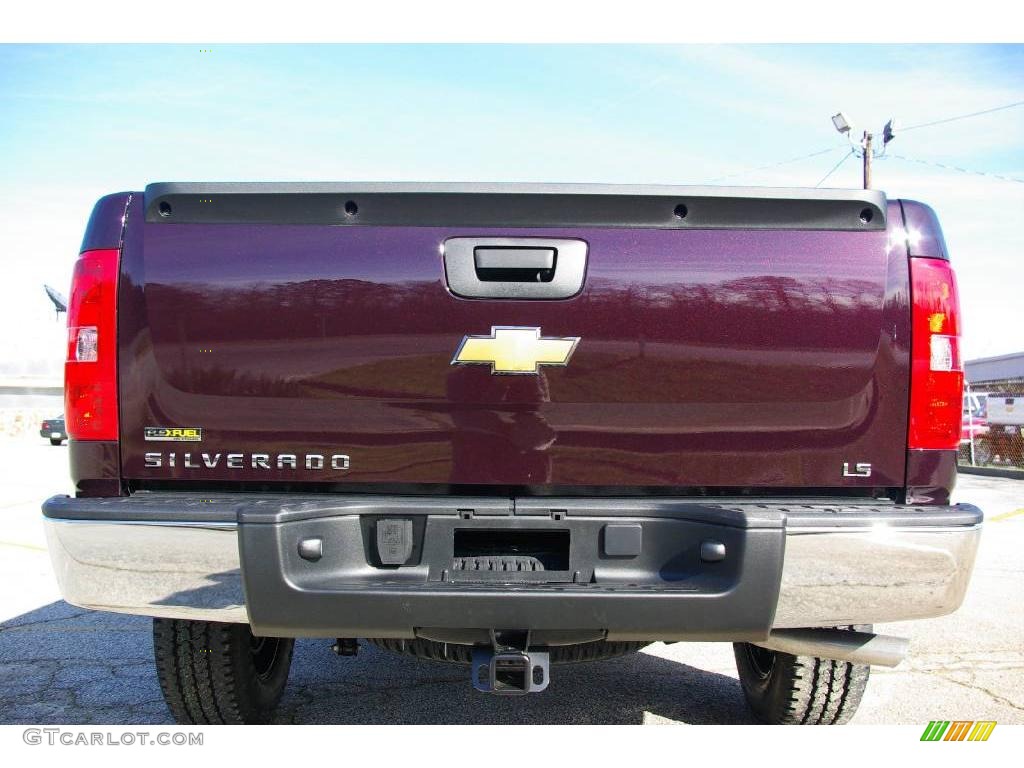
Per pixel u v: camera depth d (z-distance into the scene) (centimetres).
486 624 218
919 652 441
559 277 240
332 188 240
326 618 220
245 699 303
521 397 239
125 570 228
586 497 244
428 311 239
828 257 243
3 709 351
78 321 245
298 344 240
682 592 220
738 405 241
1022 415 1736
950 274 247
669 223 242
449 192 239
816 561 225
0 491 1268
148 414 242
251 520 220
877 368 243
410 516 233
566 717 341
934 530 228
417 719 337
